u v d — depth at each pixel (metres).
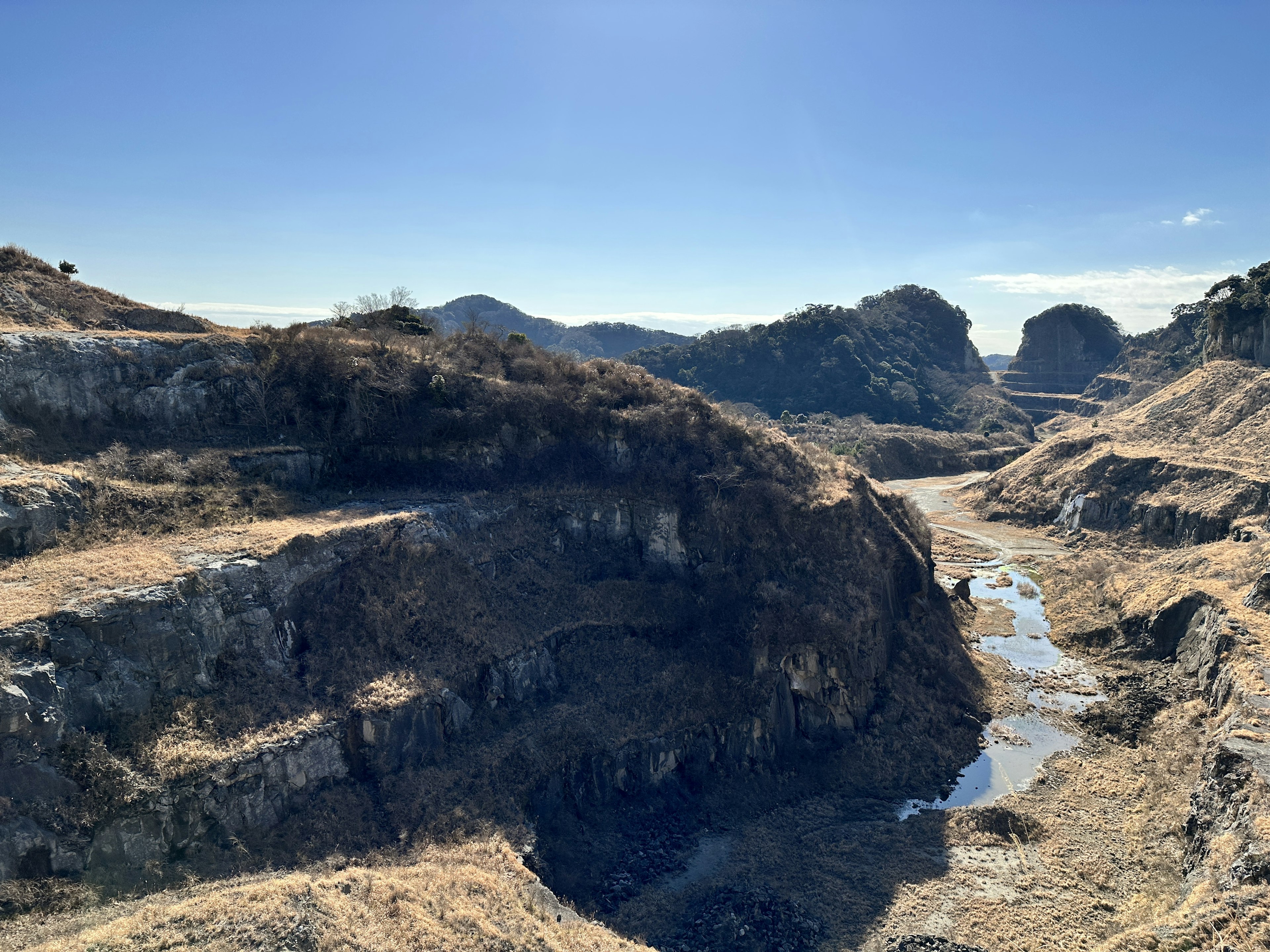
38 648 32.38
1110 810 45.06
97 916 27.83
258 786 34.88
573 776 44.06
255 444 57.12
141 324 62.84
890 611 60.53
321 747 37.62
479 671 46.19
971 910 36.66
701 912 36.66
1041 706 58.75
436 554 51.00
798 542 57.47
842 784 48.56
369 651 43.75
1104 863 40.16
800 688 51.66
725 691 50.06
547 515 59.62
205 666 37.75
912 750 51.50
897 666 58.69
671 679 50.19
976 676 61.59
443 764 41.34
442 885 32.44
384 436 61.41
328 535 46.28
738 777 48.03
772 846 42.25
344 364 62.34
